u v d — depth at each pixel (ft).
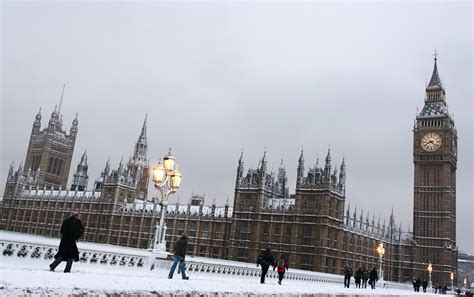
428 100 510.58
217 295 69.15
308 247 347.36
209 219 418.51
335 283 247.09
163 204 120.06
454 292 396.57
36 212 565.12
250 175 392.47
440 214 466.70
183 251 92.17
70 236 73.72
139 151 617.62
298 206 359.66
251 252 370.73
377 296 115.55
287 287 94.79
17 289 49.08
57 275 61.67
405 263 475.72
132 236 467.52
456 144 508.94
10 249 112.78
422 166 488.85
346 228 382.01
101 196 507.30
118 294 57.72
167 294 63.21
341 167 380.78
